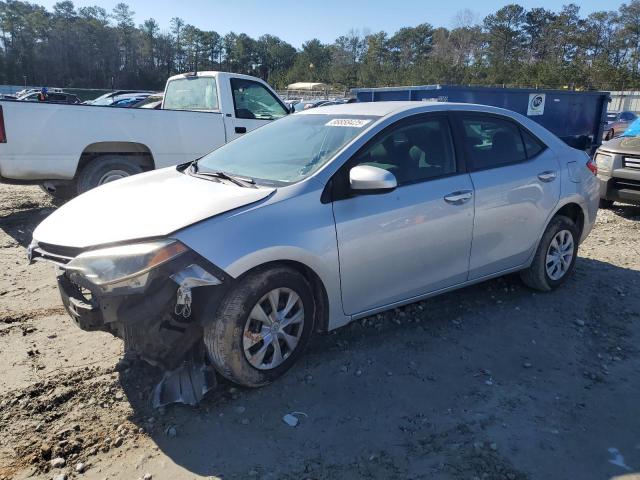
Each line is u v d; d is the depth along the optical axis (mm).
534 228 4617
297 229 3266
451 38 106188
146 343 3113
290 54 123375
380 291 3762
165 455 2789
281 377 3475
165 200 3367
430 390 3393
